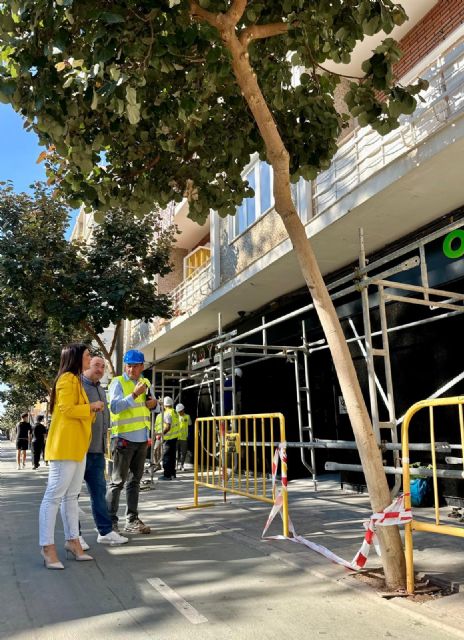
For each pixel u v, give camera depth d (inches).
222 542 235.5
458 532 146.5
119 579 181.5
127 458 251.0
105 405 237.6
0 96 187.8
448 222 329.7
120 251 544.4
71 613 150.6
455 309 254.2
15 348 650.2
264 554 213.3
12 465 957.2
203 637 133.7
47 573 189.0
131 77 165.8
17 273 487.2
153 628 139.6
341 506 313.9
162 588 171.8
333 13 199.9
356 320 388.5
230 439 315.6
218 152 261.4
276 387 502.9
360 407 177.0
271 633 135.9
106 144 227.9
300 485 417.4
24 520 303.1
